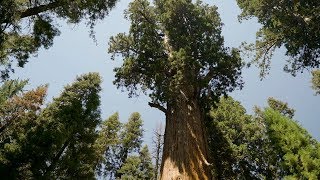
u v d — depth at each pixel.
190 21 18.38
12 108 19.44
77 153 19.72
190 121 13.91
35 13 12.43
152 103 15.67
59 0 12.65
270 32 19.20
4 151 16.72
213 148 21.12
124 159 29.97
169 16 18.19
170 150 12.91
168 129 14.20
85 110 20.91
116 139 29.17
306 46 18.12
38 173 16.47
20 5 11.59
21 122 19.08
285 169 13.04
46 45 13.95
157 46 16.94
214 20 18.83
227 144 21.42
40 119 19.22
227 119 23.38
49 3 12.61
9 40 13.12
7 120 19.09
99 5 13.88
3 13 10.95
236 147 21.25
